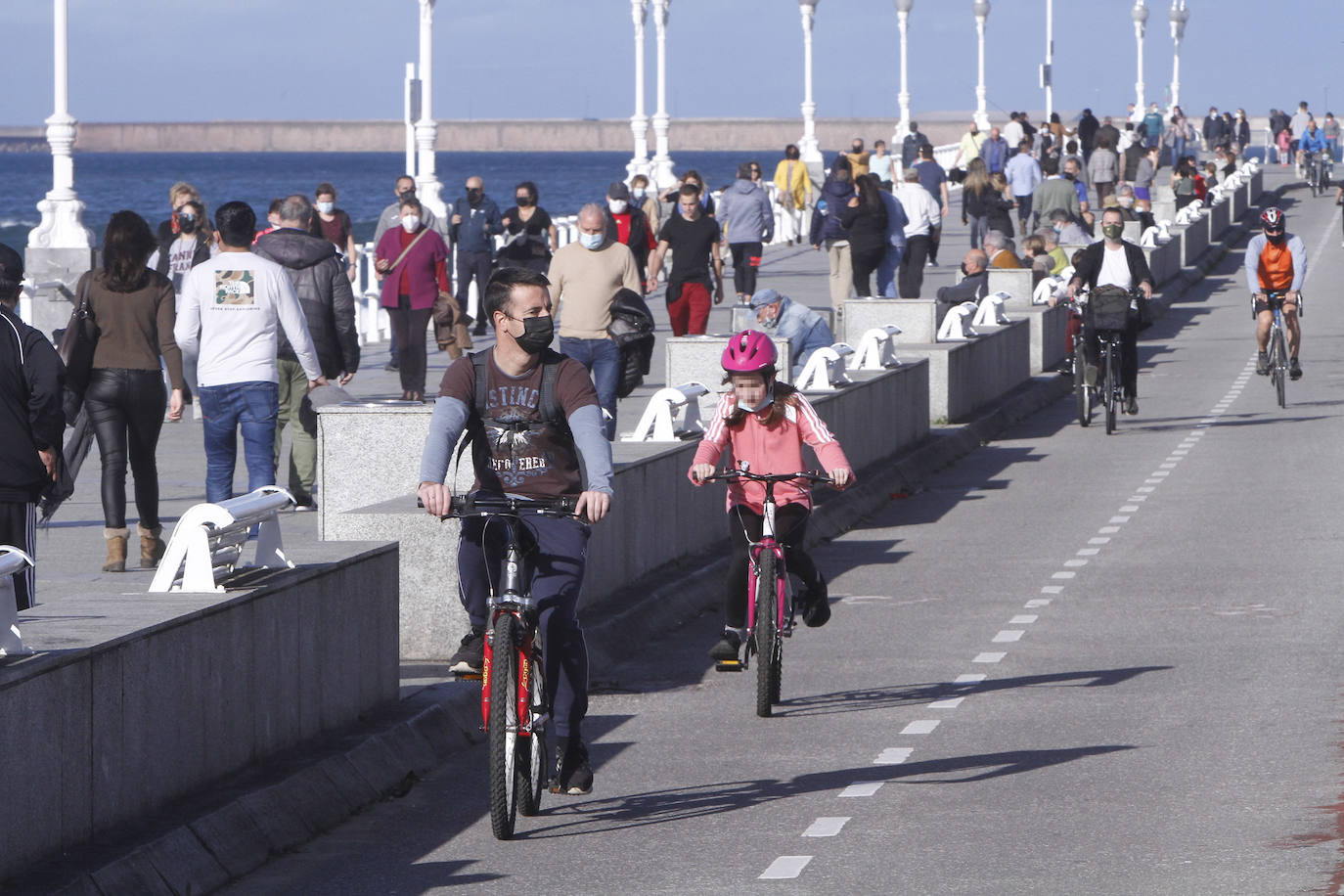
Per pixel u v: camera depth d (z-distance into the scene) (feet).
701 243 248.52
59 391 86.69
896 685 105.50
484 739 95.25
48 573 122.01
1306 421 232.94
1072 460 206.59
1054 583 135.95
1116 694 101.09
